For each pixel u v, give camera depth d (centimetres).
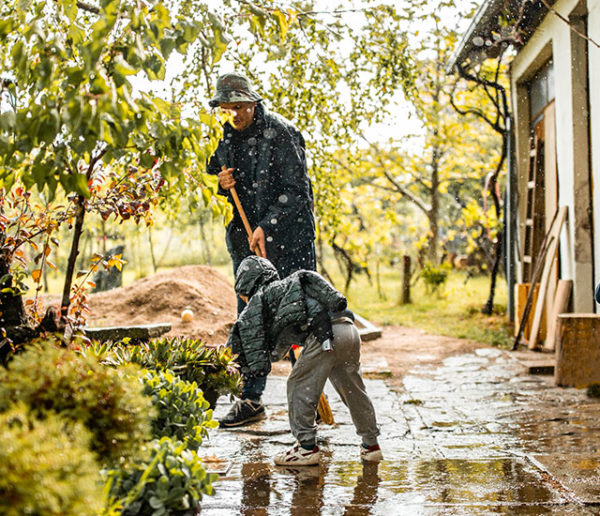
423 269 1783
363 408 462
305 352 452
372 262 2627
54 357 274
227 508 370
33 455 206
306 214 587
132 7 299
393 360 902
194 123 328
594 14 817
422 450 492
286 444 508
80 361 280
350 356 455
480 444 508
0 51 348
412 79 859
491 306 1370
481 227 1628
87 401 262
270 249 570
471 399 670
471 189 2453
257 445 507
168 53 322
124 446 266
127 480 301
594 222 860
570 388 711
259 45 745
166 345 476
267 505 375
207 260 2502
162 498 301
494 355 927
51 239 432
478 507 365
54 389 260
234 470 443
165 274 1058
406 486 406
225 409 620
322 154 899
